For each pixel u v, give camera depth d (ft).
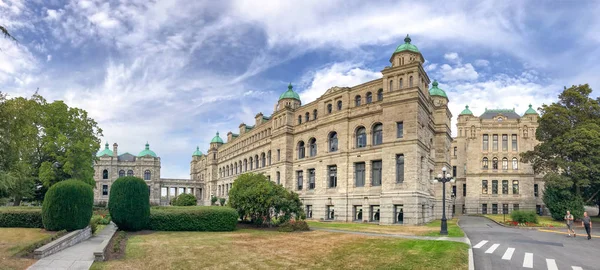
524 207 260.42
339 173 173.99
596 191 191.62
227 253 76.33
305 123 199.52
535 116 270.05
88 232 90.94
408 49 170.19
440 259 69.31
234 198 134.41
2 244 72.74
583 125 167.02
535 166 186.70
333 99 182.60
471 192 268.82
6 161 77.77
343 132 174.50
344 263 69.05
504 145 271.49
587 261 71.00
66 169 172.45
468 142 275.59
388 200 149.59
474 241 94.07
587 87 178.91
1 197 88.58
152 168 414.62
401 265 66.39
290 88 247.09
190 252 76.13
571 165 162.61
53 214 85.20
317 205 183.42
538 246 87.20
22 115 75.87
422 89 157.48
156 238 94.38
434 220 174.29
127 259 68.13
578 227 142.61
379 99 163.73
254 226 131.03
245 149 283.38
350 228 128.67
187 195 260.21
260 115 267.59
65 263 62.28
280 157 209.87
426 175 156.87
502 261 70.23
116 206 103.35
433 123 186.09
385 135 154.20
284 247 84.53
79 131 187.52
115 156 413.80
